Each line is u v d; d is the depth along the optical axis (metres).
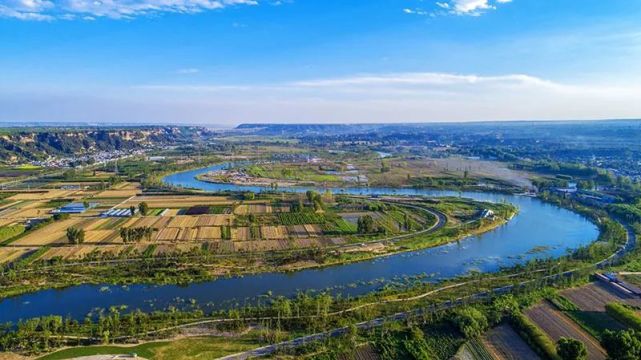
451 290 142.88
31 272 153.62
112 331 112.12
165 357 102.50
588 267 157.88
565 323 120.25
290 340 109.94
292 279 153.50
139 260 167.12
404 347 106.25
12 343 106.12
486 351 105.50
